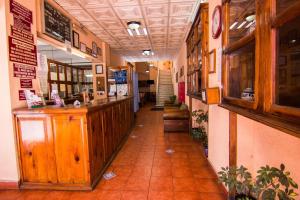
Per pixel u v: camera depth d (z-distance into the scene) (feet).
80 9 12.51
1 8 7.72
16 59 8.29
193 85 14.92
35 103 8.82
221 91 7.68
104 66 20.79
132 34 18.38
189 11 13.12
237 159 6.67
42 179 8.43
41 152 8.36
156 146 13.83
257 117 4.47
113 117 12.21
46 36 10.71
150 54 30.09
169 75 41.01
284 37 3.92
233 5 6.76
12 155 8.29
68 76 27.25
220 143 8.40
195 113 13.58
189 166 10.31
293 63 3.80
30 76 9.09
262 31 4.50
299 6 3.18
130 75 22.79
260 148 5.31
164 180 8.87
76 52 14.88
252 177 5.62
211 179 8.88
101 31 17.24
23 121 8.28
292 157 4.13
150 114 29.94
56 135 8.27
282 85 3.97
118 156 12.03
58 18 11.85
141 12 13.17
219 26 7.82
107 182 8.84
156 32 17.81
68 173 8.33
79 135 8.20
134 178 9.14
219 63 7.97
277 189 3.90
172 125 17.90
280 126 3.57
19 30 8.45
